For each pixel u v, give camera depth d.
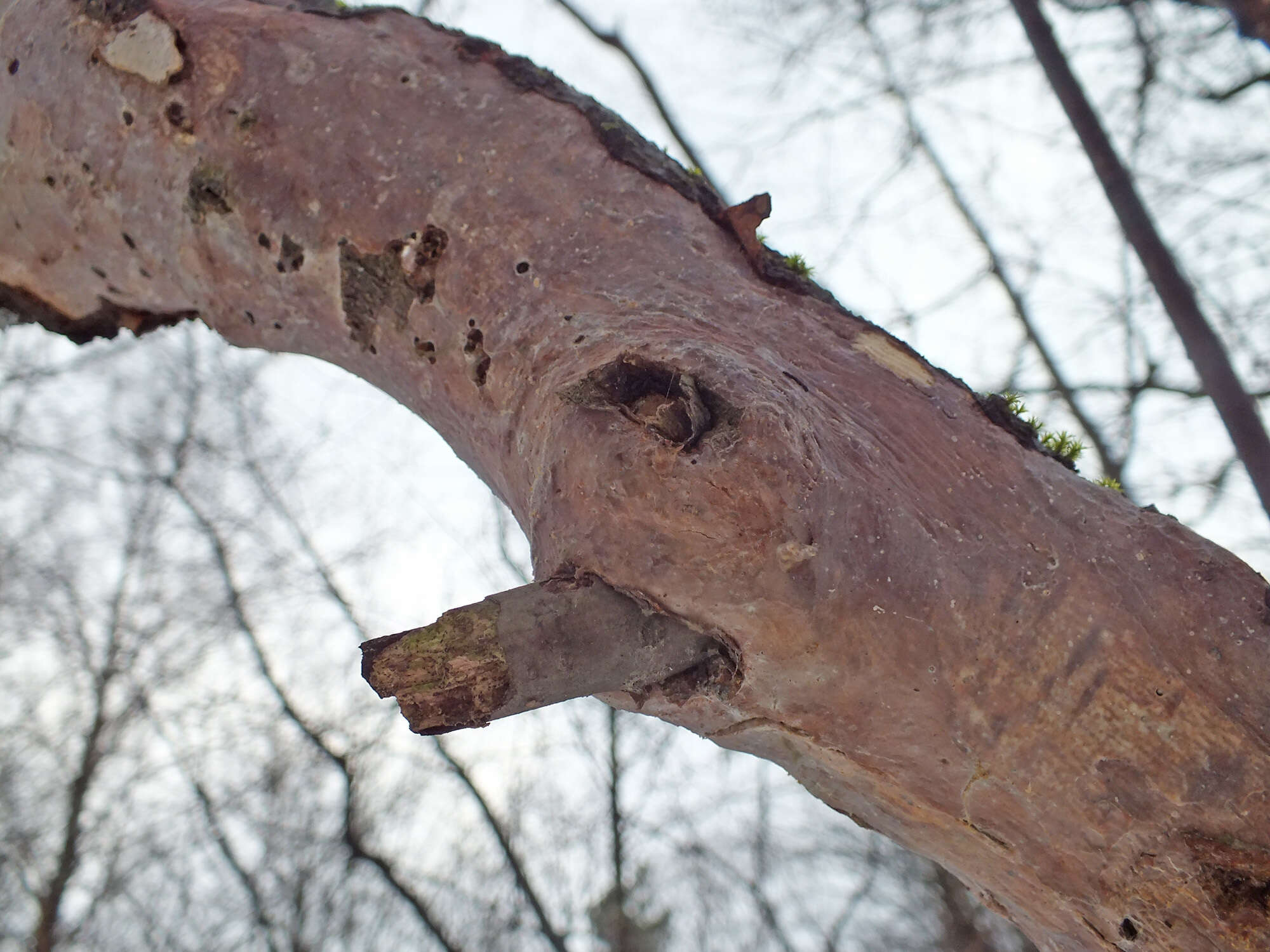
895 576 0.57
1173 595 0.58
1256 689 0.56
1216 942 0.56
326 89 0.65
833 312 0.63
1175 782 0.56
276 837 2.35
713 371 0.57
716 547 0.56
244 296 0.68
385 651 0.56
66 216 0.70
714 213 0.64
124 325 0.75
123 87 0.67
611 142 0.65
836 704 0.58
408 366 0.66
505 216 0.63
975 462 0.60
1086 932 0.59
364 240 0.64
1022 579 0.57
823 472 0.56
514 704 0.56
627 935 2.28
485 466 0.65
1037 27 1.10
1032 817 0.58
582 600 0.56
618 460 0.56
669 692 0.58
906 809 0.61
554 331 0.61
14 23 0.69
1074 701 0.57
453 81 0.65
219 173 0.66
